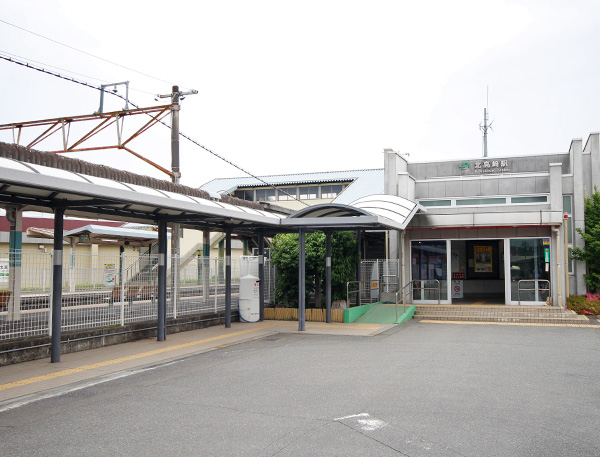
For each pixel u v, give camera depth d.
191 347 12.82
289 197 45.25
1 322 10.55
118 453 5.64
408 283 20.17
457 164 25.03
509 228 20.30
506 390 8.31
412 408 7.27
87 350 12.30
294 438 6.04
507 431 6.27
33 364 10.64
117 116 18.11
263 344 13.44
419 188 24.31
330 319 17.70
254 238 24.14
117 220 15.17
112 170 14.91
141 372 10.04
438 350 12.23
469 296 24.83
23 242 28.48
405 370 9.91
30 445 5.93
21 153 12.26
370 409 7.22
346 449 5.66
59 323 10.91
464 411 7.12
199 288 16.86
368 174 43.53
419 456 5.46
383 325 17.20
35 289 11.29
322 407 7.35
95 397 8.13
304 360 11.06
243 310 18.19
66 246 27.62
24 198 10.41
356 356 11.49
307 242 18.92
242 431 6.33
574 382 8.88
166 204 11.21
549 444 5.83
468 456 5.47
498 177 23.36
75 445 5.91
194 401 7.79
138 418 6.95
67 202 10.69
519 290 20.02
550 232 19.83
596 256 21.38
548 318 17.69
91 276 12.75
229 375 9.63
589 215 22.05
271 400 7.77
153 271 14.80
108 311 13.19
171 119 18.41
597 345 12.90
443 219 20.80
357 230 18.84
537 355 11.51
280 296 19.94
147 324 14.24
